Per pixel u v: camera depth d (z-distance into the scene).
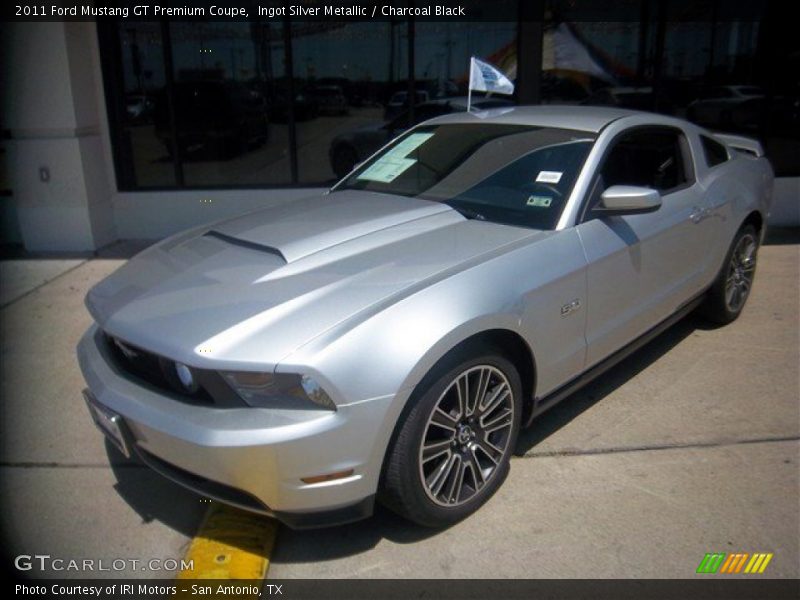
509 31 7.85
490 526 3.01
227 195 8.10
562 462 3.46
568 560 2.80
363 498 2.62
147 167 8.06
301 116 7.98
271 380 2.48
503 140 3.99
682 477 3.32
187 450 2.53
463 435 2.95
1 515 3.16
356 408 2.50
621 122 3.94
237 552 2.85
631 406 4.01
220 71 7.81
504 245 3.17
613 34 7.87
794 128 8.01
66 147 7.38
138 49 7.68
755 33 7.83
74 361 4.80
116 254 7.59
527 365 3.19
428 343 2.62
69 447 3.72
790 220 8.16
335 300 2.71
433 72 7.94
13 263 7.30
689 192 4.32
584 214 3.47
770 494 3.18
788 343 4.84
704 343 4.87
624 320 3.74
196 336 2.59
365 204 3.76
